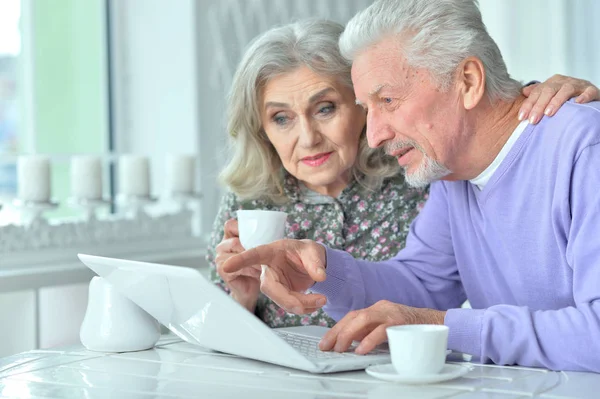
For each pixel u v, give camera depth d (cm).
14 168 340
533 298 167
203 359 150
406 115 161
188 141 378
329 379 131
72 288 278
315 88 197
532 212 162
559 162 155
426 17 158
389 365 136
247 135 214
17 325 262
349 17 412
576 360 137
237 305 132
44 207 284
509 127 164
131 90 389
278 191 220
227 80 382
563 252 158
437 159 164
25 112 356
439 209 189
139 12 387
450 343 147
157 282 140
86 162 303
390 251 216
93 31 381
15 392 128
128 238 312
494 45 164
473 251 179
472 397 117
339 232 216
